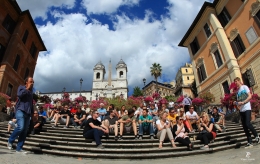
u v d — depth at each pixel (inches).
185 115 346.6
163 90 3435.0
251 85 619.8
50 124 398.0
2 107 548.4
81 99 1004.6
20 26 848.3
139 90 2738.7
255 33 617.0
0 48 755.4
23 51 891.4
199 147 260.2
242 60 671.1
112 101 743.7
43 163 152.3
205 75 866.1
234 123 469.1
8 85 767.1
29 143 274.8
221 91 741.9
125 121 301.0
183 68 2298.2
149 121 307.3
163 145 262.8
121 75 3609.7
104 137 295.3
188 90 1943.9
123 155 220.2
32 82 204.7
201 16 877.2
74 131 341.7
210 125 276.7
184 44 1053.2
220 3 788.6
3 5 767.7
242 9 674.8
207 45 852.0
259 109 454.0
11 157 151.5
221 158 182.1
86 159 217.6
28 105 199.0
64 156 229.8
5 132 338.3
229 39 743.1
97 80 3538.4
